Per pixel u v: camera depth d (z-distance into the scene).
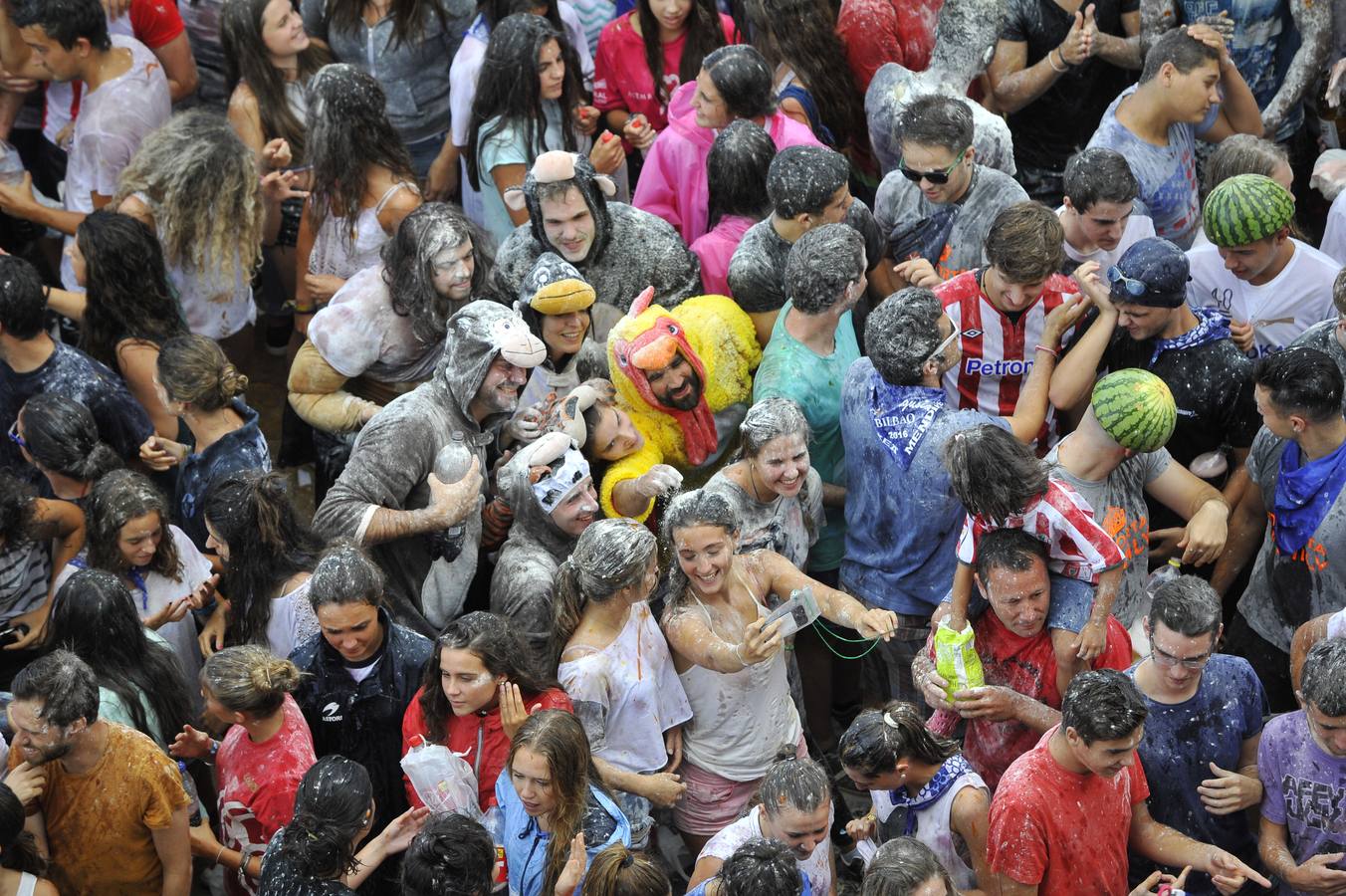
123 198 19.61
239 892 14.60
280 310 24.00
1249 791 13.12
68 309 19.77
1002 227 15.75
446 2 23.17
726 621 14.68
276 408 23.78
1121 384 13.98
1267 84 22.86
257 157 20.48
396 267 17.27
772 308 17.30
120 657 14.10
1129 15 23.31
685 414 16.44
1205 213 16.89
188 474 16.55
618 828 13.18
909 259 18.66
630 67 22.67
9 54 22.17
